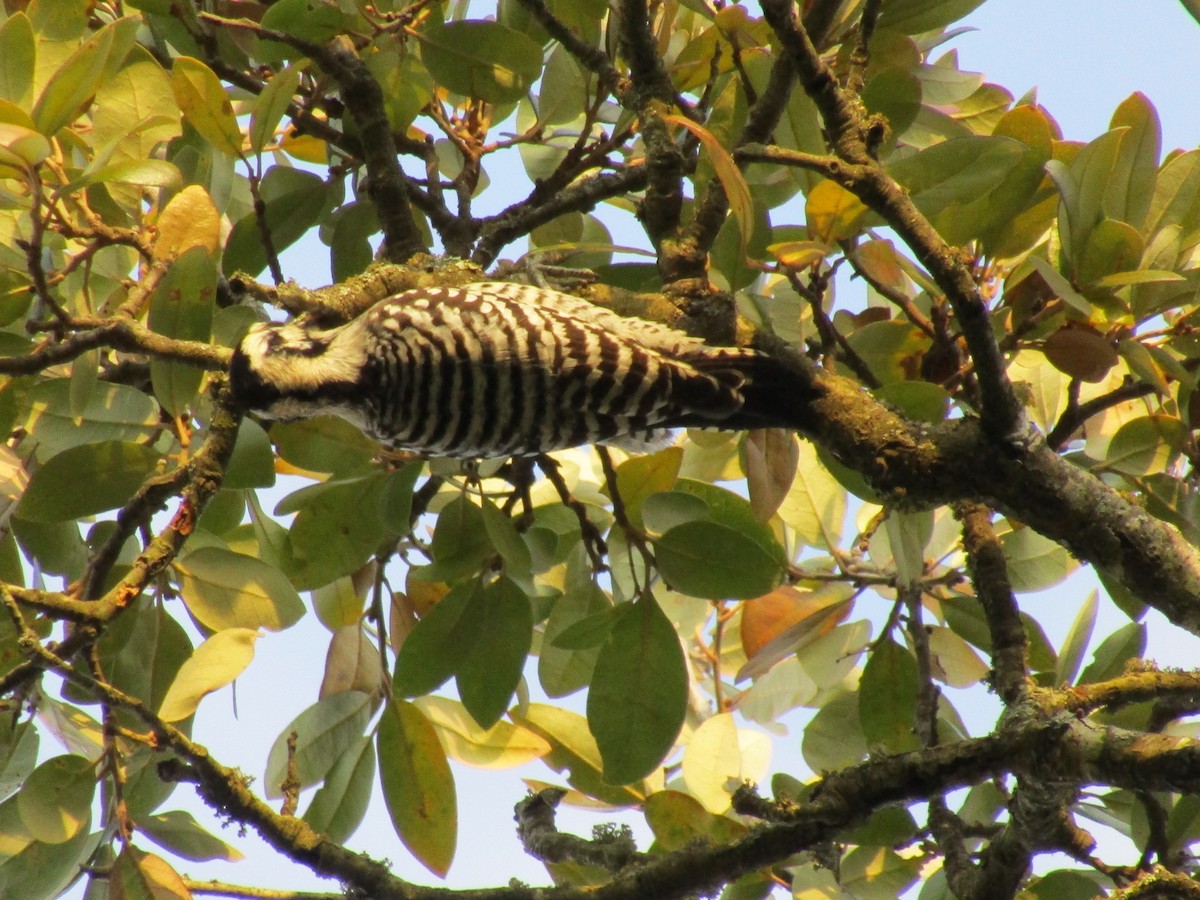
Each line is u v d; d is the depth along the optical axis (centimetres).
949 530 1146
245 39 1163
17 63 851
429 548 1080
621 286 1145
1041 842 739
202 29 1075
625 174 1202
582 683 1113
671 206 972
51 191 916
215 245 909
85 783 865
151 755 957
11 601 734
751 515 1038
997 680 835
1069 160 988
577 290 1020
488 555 988
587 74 1174
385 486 961
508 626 974
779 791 988
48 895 914
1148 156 897
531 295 971
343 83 1068
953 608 1055
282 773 970
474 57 1085
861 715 1031
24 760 973
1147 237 938
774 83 864
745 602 1091
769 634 1078
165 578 955
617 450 1222
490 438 948
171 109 975
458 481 1156
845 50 1052
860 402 891
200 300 873
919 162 890
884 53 1042
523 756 1018
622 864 839
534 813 927
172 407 888
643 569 1118
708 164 981
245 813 782
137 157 959
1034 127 931
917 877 959
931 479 841
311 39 1056
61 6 941
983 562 895
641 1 962
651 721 934
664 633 946
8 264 935
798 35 783
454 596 979
